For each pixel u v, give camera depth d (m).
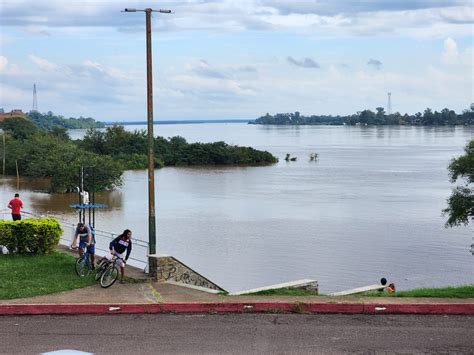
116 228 48.84
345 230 48.59
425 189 80.06
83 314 14.43
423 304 14.68
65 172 77.81
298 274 33.88
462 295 16.00
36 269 18.47
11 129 160.25
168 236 45.41
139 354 11.62
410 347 12.07
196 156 135.12
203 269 34.84
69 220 52.16
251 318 14.16
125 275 18.25
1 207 59.75
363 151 179.62
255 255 38.66
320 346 12.12
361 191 77.94
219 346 12.10
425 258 38.66
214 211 59.34
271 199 69.56
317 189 80.88
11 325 13.49
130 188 83.50
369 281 32.50
